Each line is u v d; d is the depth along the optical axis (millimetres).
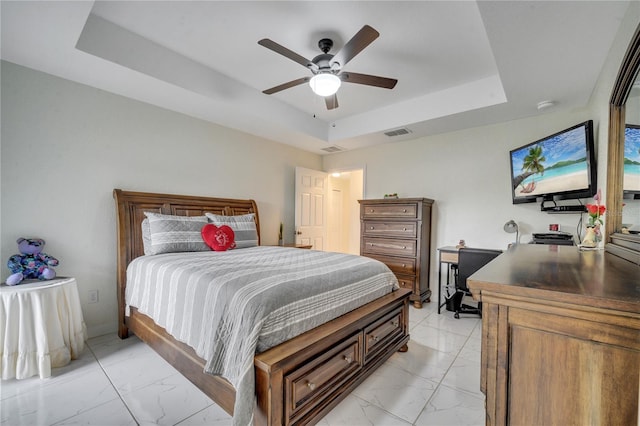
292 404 1375
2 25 1816
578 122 2973
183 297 1817
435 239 4020
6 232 2244
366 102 3611
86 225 2645
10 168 2266
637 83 1466
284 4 1950
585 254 1591
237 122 3621
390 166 4500
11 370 1914
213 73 2900
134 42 2346
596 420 720
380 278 2348
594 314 715
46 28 1857
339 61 2094
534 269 1082
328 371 1601
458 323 3176
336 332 1641
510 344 833
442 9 1968
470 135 3721
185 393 1838
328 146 4738
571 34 1783
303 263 2256
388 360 2332
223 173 3793
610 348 703
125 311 2584
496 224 3518
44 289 2037
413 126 3641
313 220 5012
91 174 2682
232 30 2254
